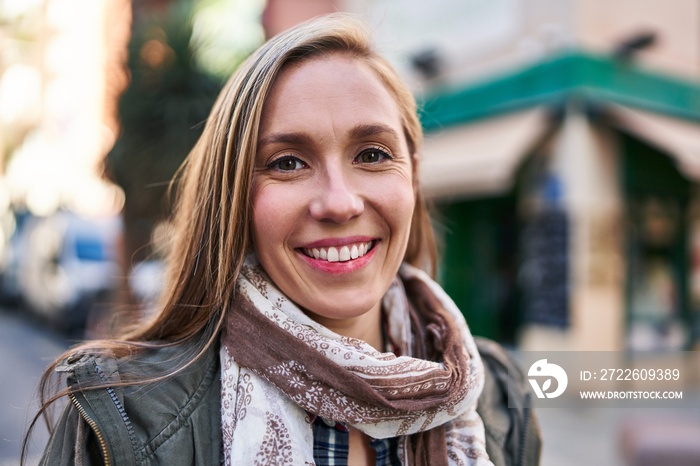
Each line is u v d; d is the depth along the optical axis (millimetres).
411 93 1270
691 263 6512
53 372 1060
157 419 1000
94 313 7668
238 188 1042
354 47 1104
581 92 5742
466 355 1177
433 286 1328
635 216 6145
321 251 1045
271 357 1037
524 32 6379
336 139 1026
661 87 6230
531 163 6309
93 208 10219
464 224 7676
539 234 6172
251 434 997
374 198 1046
